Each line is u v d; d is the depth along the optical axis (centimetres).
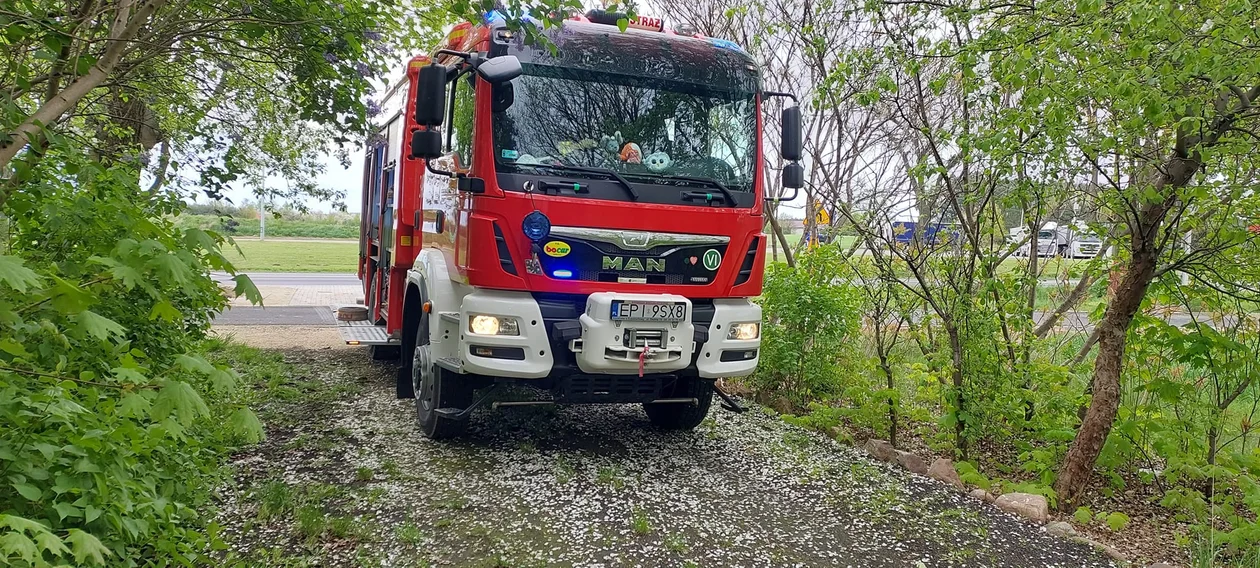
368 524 405
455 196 519
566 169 488
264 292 1611
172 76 521
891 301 590
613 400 513
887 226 570
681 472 516
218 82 625
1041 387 543
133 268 217
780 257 1054
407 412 631
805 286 673
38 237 305
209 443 421
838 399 697
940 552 406
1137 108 368
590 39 515
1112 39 363
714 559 386
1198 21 350
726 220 517
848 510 459
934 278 557
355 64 537
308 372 782
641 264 495
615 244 488
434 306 531
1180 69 355
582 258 483
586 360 474
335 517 411
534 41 411
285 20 420
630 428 617
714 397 721
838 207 630
